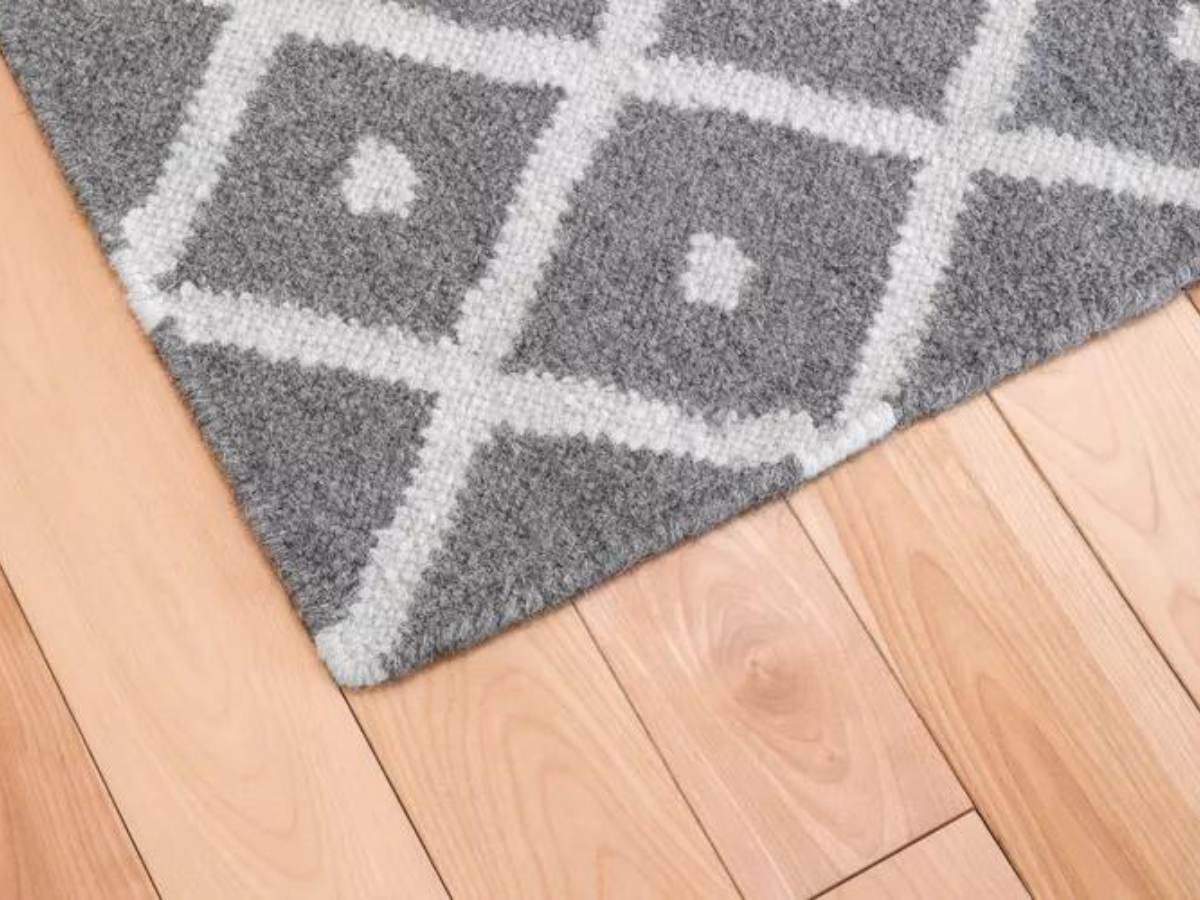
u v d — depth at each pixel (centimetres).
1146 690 78
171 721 77
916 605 79
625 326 83
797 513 80
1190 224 85
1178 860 76
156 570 79
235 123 85
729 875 76
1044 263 84
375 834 76
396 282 83
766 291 83
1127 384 83
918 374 82
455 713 78
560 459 80
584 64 87
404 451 80
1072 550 80
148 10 87
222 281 83
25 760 77
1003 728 78
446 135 86
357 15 87
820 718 78
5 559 79
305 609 78
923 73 87
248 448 80
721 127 86
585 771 77
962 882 76
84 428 81
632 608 79
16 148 85
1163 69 88
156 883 75
